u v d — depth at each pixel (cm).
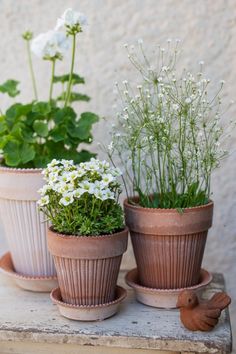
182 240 149
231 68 173
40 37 159
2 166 161
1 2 177
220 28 172
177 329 145
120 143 173
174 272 151
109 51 175
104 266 146
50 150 162
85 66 177
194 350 141
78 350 148
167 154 153
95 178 146
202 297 157
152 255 151
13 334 145
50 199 146
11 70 180
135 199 157
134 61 168
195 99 158
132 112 161
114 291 151
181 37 173
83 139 162
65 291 148
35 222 157
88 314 147
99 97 177
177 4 172
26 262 160
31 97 180
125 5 174
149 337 142
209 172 154
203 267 180
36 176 154
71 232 146
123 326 146
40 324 147
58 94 179
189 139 156
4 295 159
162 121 151
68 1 175
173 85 169
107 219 146
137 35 174
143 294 153
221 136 174
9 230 160
